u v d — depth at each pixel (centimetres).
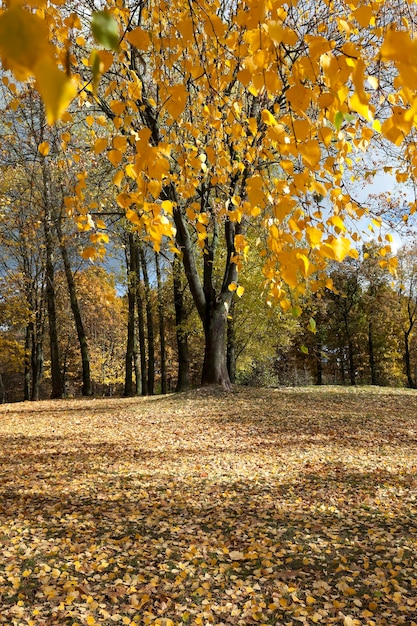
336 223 193
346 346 3078
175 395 1245
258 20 152
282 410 1042
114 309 2823
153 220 215
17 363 2373
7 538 405
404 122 135
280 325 1698
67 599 317
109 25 83
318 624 304
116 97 448
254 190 198
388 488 553
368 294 2644
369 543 412
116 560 375
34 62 56
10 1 79
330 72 145
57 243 1555
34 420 1048
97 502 501
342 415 1001
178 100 188
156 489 546
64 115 201
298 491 545
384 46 87
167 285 1808
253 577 358
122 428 909
